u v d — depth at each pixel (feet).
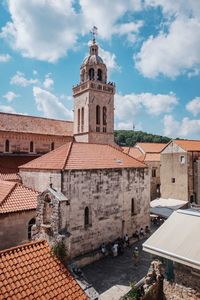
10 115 146.92
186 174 162.50
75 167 86.69
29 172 97.76
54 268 45.98
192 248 49.03
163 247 51.29
